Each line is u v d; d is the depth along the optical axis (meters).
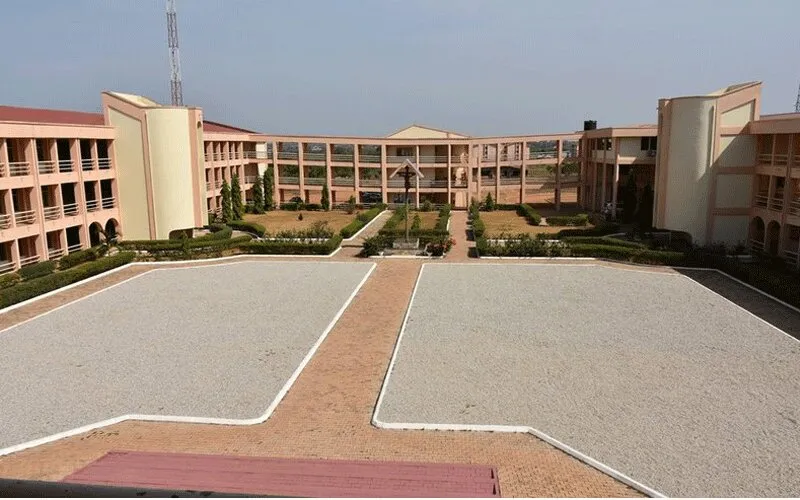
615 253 34.12
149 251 36.28
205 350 20.36
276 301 26.53
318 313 24.56
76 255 33.88
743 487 11.79
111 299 27.25
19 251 33.97
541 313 24.03
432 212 60.44
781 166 31.97
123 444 13.81
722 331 21.52
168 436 14.24
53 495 3.11
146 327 23.00
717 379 17.27
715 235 36.06
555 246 35.38
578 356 19.25
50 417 15.53
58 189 35.16
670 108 36.16
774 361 18.58
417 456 12.98
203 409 15.86
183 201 41.53
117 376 18.19
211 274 32.38
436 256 36.53
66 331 22.64
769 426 14.38
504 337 21.19
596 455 13.08
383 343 20.94
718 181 35.50
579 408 15.53
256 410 15.77
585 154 60.16
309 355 19.66
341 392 16.91
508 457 12.87
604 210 52.84
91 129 37.81
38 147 35.72
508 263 34.19
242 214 55.25
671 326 22.17
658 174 37.59
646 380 17.28
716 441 13.68
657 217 37.81
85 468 11.59
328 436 14.12
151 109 39.84
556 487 11.45
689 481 12.01
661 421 14.73
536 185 62.75
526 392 16.56
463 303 25.70
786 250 31.78
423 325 22.67
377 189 64.44
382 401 16.06
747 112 34.91
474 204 60.44
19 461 13.00
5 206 31.50
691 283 28.78
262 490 9.77
